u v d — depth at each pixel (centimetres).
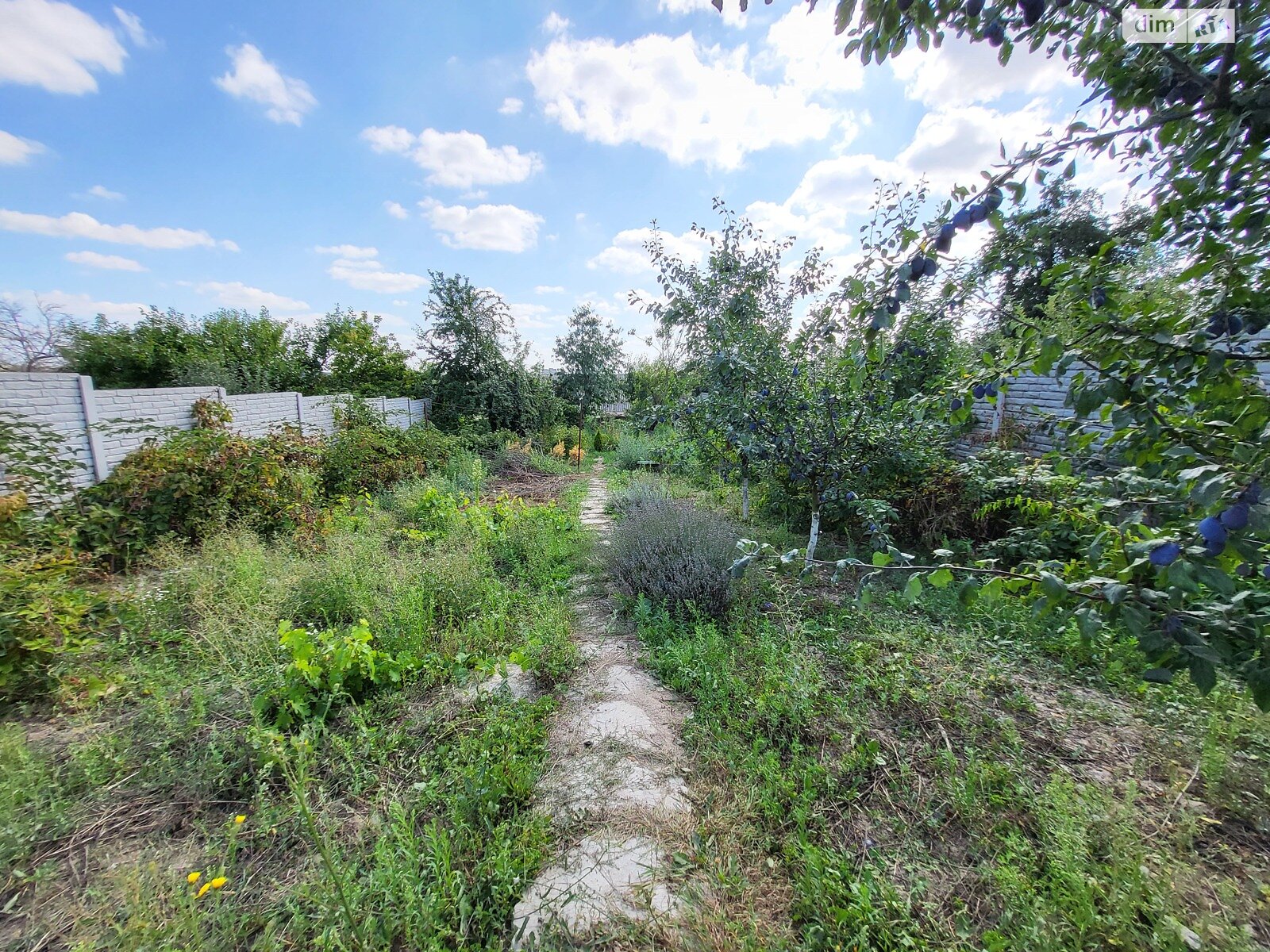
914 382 398
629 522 515
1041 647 318
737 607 382
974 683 285
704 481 855
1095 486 145
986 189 116
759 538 522
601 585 472
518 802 216
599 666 328
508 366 1345
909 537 517
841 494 436
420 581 394
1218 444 109
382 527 592
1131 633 88
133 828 205
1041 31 118
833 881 174
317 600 377
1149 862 172
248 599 362
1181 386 114
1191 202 114
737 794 214
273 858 193
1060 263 129
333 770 231
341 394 942
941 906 169
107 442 523
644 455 1230
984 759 229
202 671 293
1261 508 76
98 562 435
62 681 275
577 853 192
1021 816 199
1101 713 254
